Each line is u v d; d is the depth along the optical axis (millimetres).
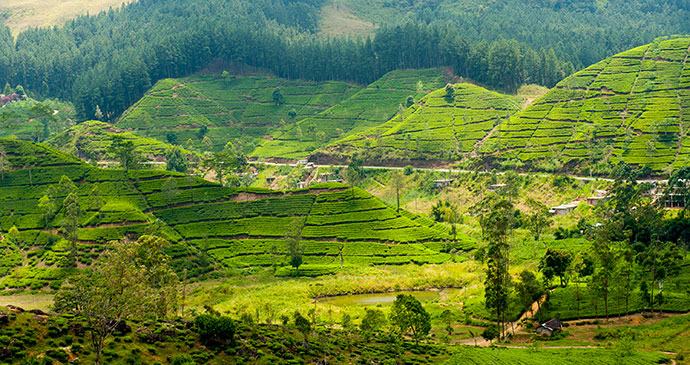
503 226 134375
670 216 180750
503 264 130500
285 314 143875
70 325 85688
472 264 185500
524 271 142750
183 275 187750
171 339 92500
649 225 174625
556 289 147500
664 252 148625
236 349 94562
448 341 128000
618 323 128750
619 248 160125
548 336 125625
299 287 174250
